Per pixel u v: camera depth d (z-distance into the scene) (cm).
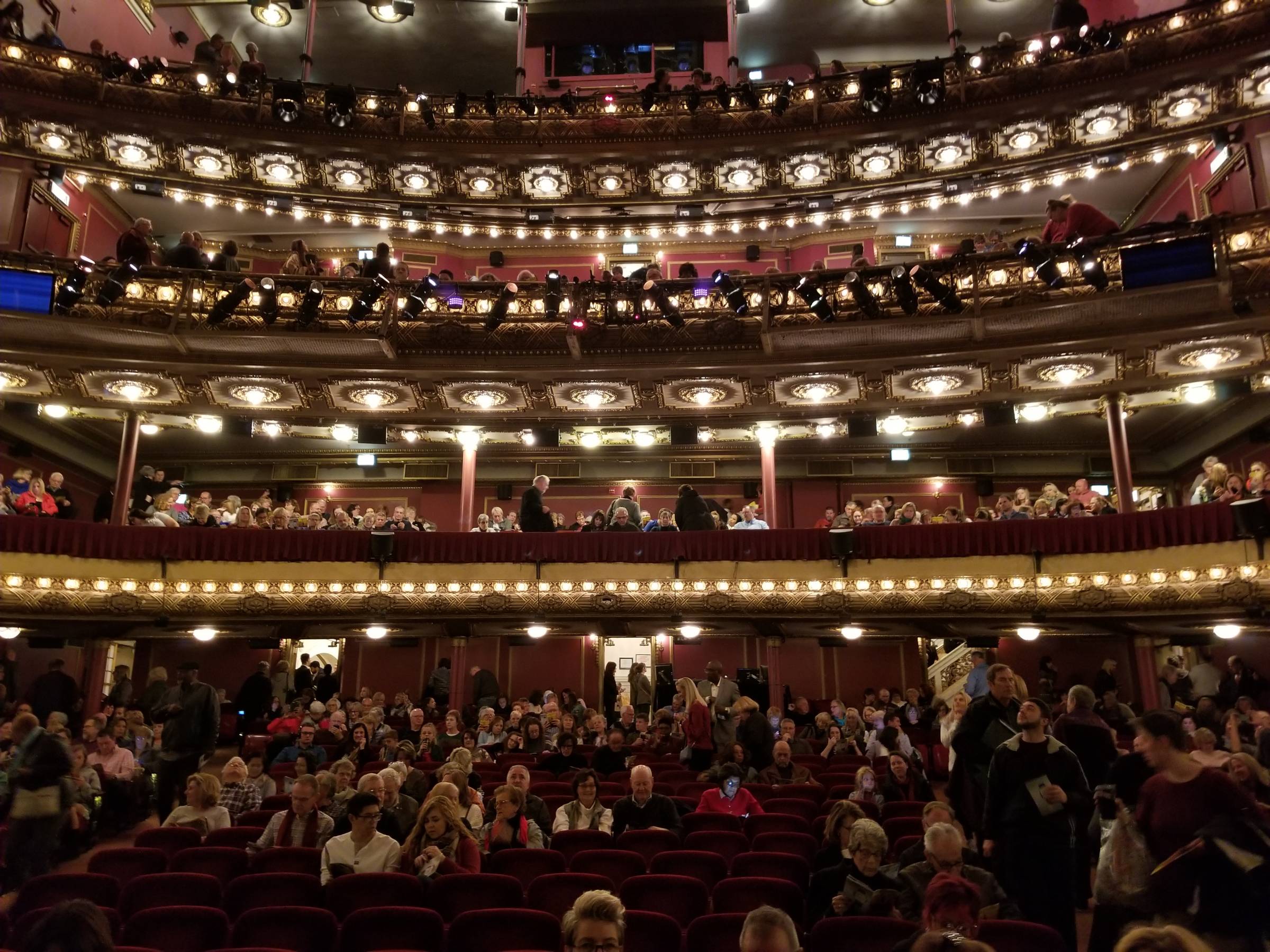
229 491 2191
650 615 1547
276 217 2094
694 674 1889
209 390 1681
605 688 1756
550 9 2323
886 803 878
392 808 764
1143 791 483
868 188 1977
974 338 1531
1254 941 431
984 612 1474
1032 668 1748
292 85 1870
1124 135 1789
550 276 1592
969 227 2122
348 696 1880
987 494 2123
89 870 697
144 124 1855
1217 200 1755
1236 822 449
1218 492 1462
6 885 740
